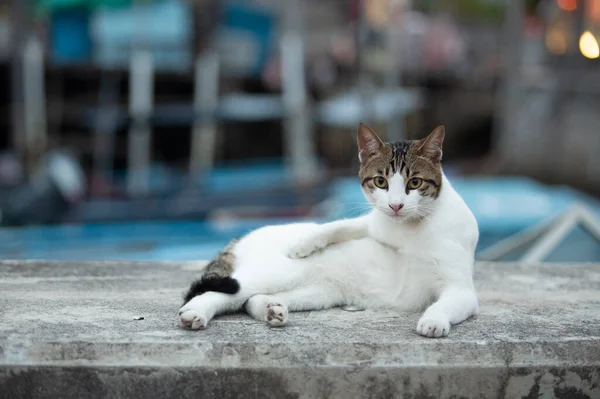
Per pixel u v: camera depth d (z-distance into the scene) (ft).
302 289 12.15
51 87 45.65
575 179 51.01
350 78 50.44
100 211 32.65
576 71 53.31
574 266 16.87
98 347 10.29
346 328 11.24
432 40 53.36
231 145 51.31
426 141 11.58
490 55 57.72
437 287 11.90
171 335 10.69
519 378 10.73
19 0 40.50
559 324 11.91
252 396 10.43
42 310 11.99
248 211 33.78
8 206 31.99
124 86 46.14
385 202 11.46
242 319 11.58
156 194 36.29
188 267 15.92
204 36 40.93
